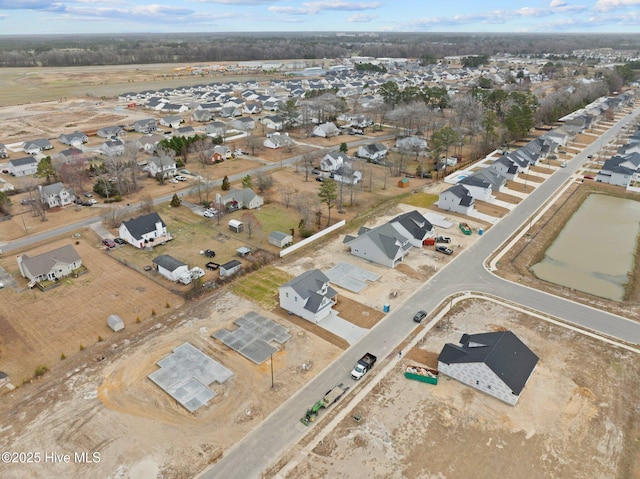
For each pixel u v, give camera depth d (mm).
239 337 42031
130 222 60812
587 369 37875
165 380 36781
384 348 40875
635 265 56969
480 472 28984
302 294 44500
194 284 49000
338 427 32531
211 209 71125
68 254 54000
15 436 31719
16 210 72625
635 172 86750
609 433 31750
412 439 31469
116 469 29312
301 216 70312
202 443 31250
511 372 34719
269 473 29094
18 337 42531
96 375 37531
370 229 60844
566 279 53469
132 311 46469
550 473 28859
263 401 34875
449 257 57344
